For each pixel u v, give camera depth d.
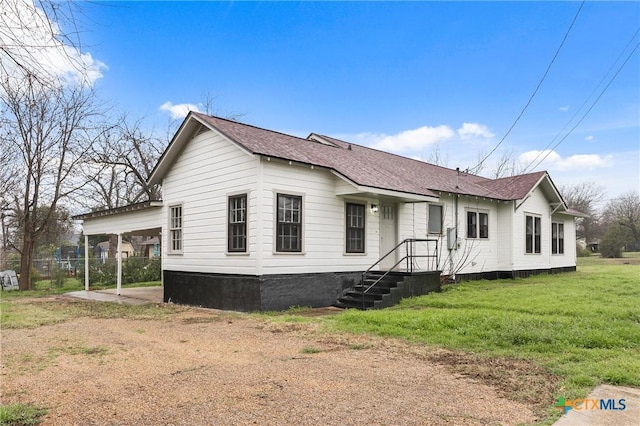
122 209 16.48
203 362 6.17
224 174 12.57
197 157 13.66
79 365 6.09
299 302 11.91
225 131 12.12
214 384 5.07
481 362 5.91
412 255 14.31
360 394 4.67
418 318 8.66
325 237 12.70
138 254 45.09
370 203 14.10
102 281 22.89
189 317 10.78
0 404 4.49
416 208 16.03
